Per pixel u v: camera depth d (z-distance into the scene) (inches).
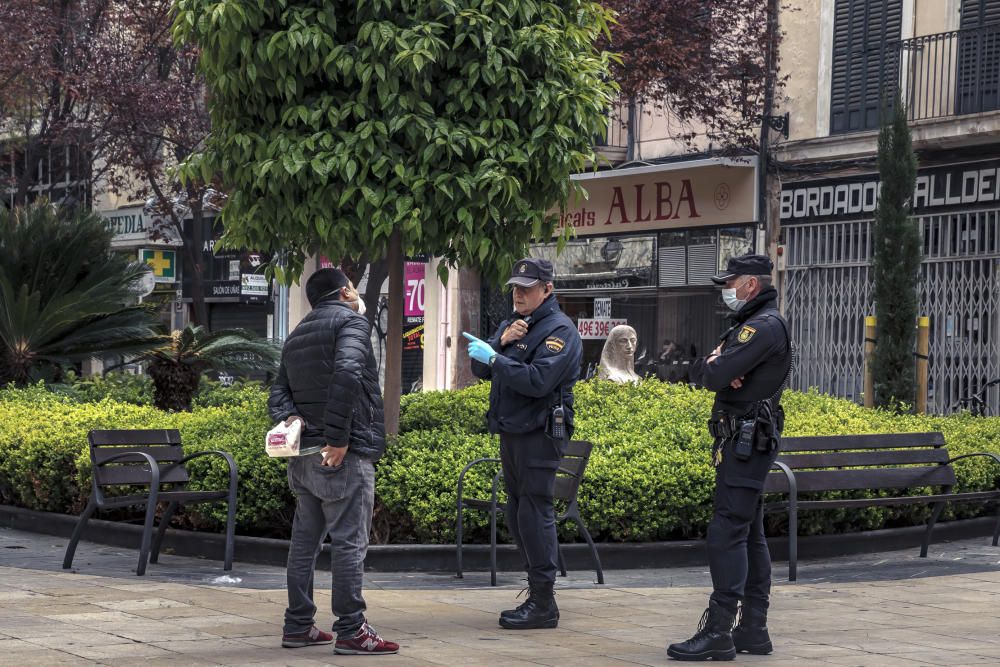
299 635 255.1
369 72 370.0
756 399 256.4
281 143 375.2
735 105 818.8
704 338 877.2
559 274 984.9
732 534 252.7
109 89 967.0
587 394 497.4
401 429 448.1
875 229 641.6
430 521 370.3
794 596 330.3
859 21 787.4
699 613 302.5
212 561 387.9
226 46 372.8
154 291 1268.5
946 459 415.8
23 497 461.4
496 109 384.2
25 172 1123.3
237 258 1192.8
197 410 531.2
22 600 304.7
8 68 966.4
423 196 378.3
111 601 305.0
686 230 887.1
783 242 821.2
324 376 253.3
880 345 634.8
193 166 404.2
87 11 1007.6
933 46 748.6
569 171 401.4
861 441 398.6
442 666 239.5
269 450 249.9
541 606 281.1
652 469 385.4
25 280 665.0
